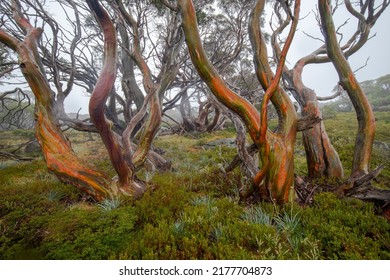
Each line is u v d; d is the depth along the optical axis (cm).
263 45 455
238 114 440
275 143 420
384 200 394
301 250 299
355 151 468
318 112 584
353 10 611
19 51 444
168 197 480
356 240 291
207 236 329
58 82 637
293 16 372
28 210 434
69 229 354
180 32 924
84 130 605
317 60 696
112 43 431
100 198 477
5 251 316
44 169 814
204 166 860
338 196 457
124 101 1315
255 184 425
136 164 560
